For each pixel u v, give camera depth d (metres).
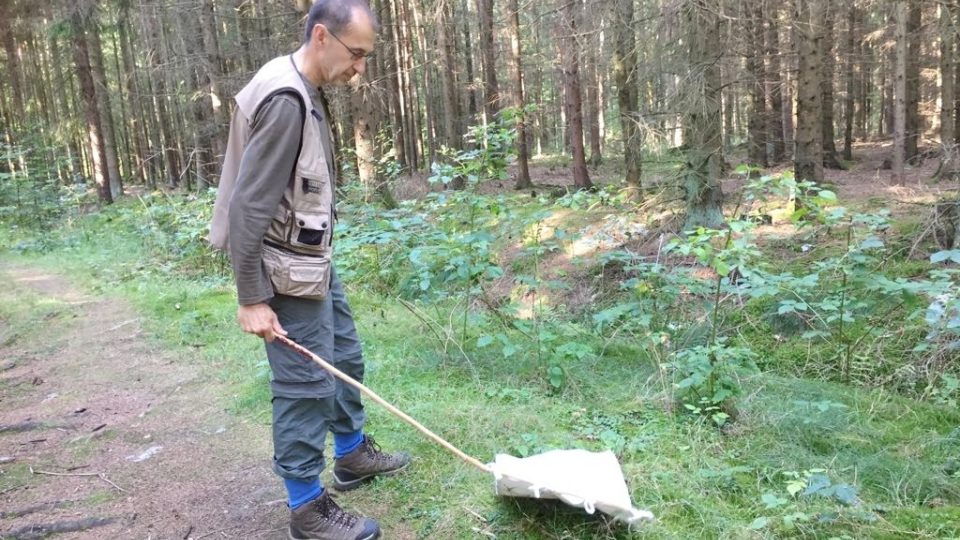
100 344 5.32
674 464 2.84
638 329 4.80
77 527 2.65
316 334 2.28
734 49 6.86
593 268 6.54
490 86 15.23
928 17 12.98
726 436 3.16
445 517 2.50
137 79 22.05
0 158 13.46
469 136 4.77
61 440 3.54
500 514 2.47
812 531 2.30
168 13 12.94
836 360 4.40
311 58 2.14
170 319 5.83
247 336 5.14
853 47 16.41
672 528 2.40
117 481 3.04
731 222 3.38
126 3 13.95
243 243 1.99
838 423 3.35
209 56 12.84
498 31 17.14
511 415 3.37
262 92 2.02
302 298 2.21
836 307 4.20
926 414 3.58
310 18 2.12
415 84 23.86
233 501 2.80
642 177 8.09
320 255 2.22
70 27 15.20
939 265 5.04
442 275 4.74
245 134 2.08
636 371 4.15
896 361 4.24
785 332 4.84
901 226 6.11
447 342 4.59
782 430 3.19
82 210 14.95
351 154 9.87
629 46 7.07
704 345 4.57
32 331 5.82
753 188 3.66
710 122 6.19
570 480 2.39
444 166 4.81
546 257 7.25
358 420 2.73
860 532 2.30
